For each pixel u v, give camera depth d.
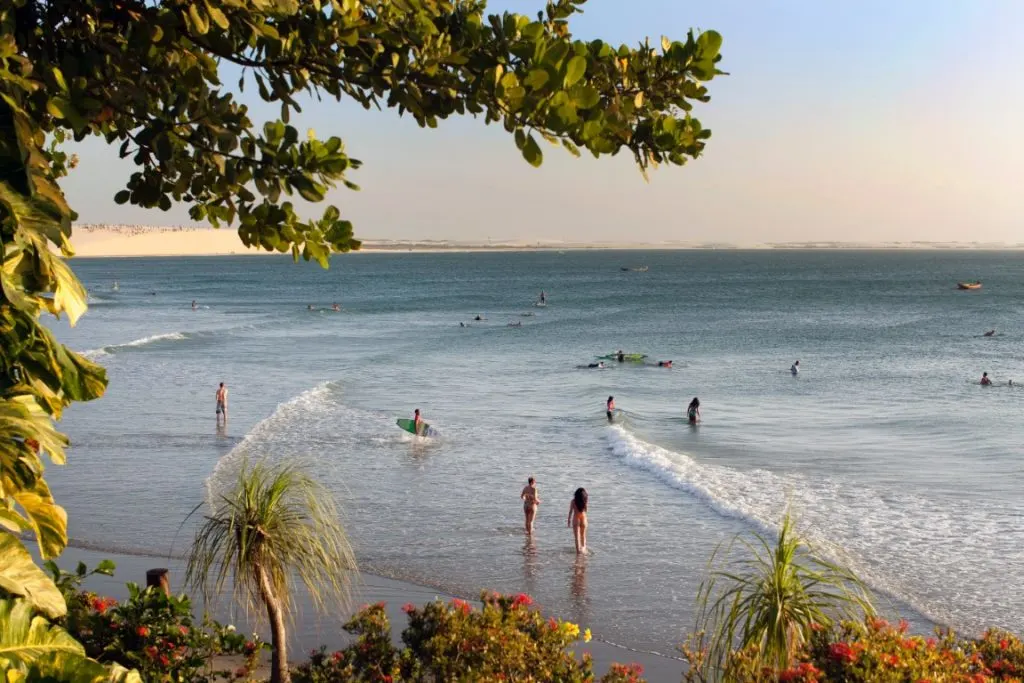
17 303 2.87
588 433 31.31
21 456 3.32
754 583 7.29
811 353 57.69
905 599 15.30
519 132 3.03
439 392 41.12
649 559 17.75
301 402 36.88
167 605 8.41
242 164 3.09
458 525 20.05
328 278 186.12
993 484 23.41
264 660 11.66
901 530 19.23
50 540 3.73
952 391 41.28
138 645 8.04
